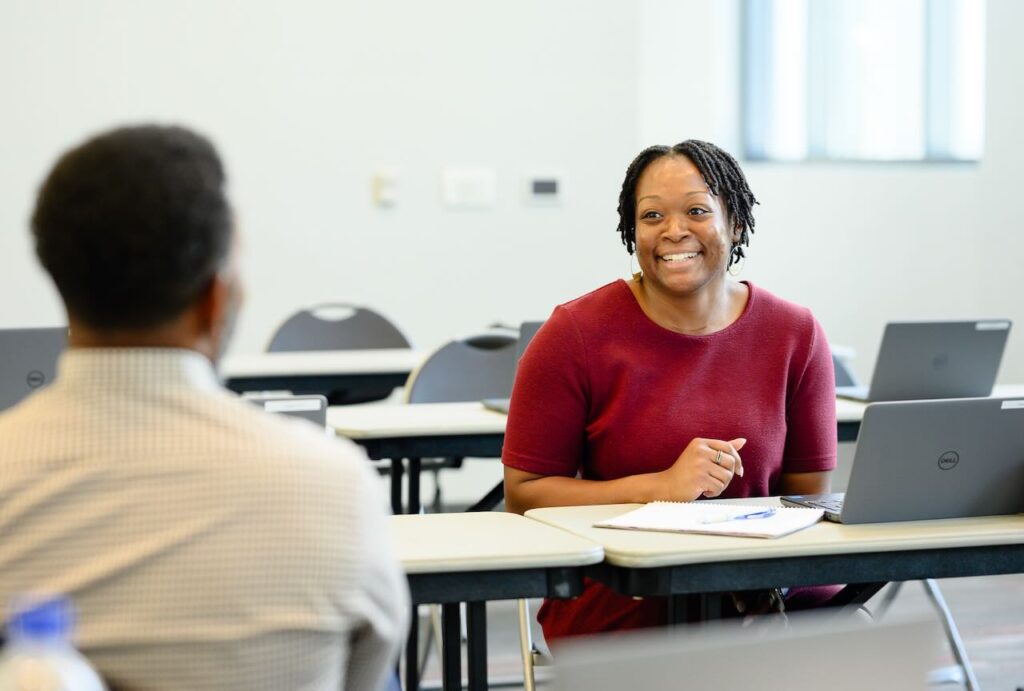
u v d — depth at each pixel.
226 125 8.05
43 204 1.59
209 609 1.54
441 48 8.28
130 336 1.60
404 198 8.28
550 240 8.45
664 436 3.58
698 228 3.55
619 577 2.88
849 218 9.21
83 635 1.52
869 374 9.32
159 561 1.54
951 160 9.33
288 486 1.57
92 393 1.58
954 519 3.16
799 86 9.07
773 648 1.40
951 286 9.38
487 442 4.57
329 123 8.18
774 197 9.10
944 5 9.22
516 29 8.35
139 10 7.93
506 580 2.77
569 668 1.34
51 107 7.85
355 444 4.47
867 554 2.95
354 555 1.61
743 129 9.04
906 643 1.44
